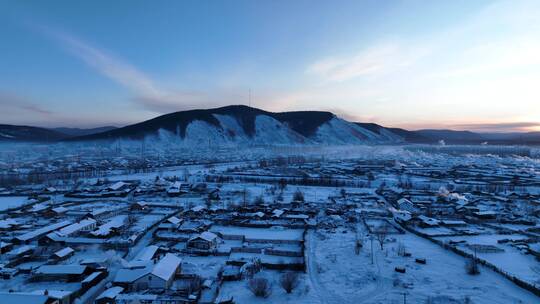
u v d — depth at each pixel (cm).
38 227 9481
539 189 17025
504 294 5622
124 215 11150
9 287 5728
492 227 9844
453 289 5806
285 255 7362
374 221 10538
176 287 5747
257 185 17825
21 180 18012
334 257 7294
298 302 5331
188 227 9506
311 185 18362
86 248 7650
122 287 5566
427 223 9769
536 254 7325
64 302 5016
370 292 5706
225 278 6097
